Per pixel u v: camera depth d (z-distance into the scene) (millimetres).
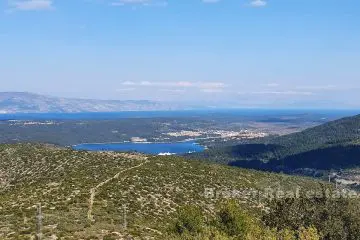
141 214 58031
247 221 41875
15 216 50938
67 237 44000
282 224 41094
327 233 39469
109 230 47812
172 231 44719
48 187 68250
